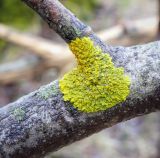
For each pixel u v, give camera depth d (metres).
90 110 0.17
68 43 0.18
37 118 0.18
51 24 0.18
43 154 0.18
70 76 0.18
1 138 0.18
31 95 0.18
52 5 0.18
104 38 0.69
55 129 0.18
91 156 0.83
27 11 0.83
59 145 0.18
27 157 0.18
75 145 0.85
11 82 0.73
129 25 0.69
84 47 0.18
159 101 0.17
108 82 0.18
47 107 0.18
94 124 0.18
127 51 0.18
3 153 0.18
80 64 0.18
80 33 0.18
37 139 0.18
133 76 0.18
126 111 0.18
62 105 0.18
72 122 0.18
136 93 0.17
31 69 0.72
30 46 0.71
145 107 0.18
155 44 0.18
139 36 0.70
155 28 0.68
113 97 0.17
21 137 0.18
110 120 0.18
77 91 0.18
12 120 0.18
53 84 0.18
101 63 0.18
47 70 0.72
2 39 0.73
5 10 0.82
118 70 0.18
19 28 0.85
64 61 0.70
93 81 0.18
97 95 0.17
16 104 0.18
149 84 0.17
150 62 0.18
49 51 0.70
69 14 0.18
